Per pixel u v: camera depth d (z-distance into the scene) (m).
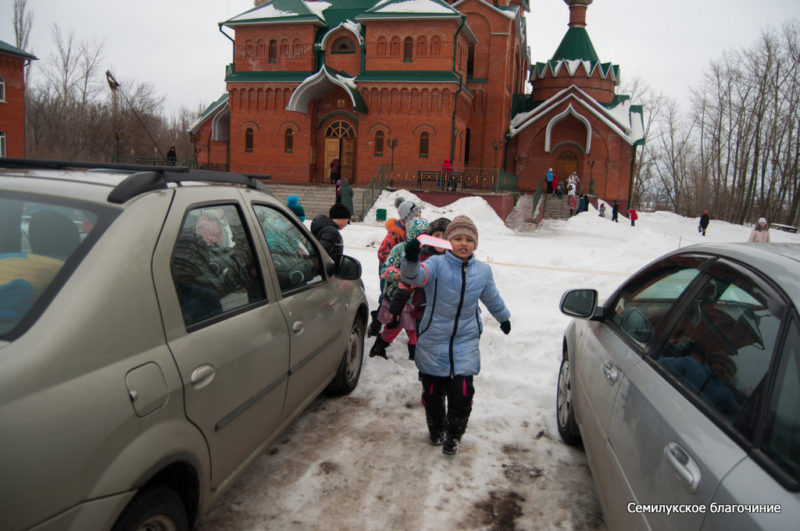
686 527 1.73
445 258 3.69
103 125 53.56
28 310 1.80
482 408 4.59
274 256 3.36
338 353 4.26
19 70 33.47
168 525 2.14
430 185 28.66
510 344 6.28
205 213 2.73
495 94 33.50
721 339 2.10
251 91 30.41
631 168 35.31
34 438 1.58
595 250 13.86
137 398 1.94
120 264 2.04
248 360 2.72
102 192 2.28
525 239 18.83
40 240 2.07
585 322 3.95
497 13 33.16
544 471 3.68
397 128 28.84
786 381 1.63
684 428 1.96
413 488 3.41
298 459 3.66
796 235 37.84
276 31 30.38
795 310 1.74
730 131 56.19
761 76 52.84
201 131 37.59
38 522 1.58
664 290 2.86
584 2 37.91
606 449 2.70
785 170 52.59
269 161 30.42
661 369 2.42
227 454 2.62
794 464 1.47
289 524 3.01
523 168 36.62
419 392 4.83
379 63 29.00
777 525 1.37
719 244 2.57
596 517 3.21
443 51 28.39
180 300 2.33
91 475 1.73
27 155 50.44
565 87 37.16
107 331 1.91
